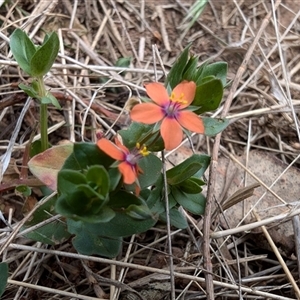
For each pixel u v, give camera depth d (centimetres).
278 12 19
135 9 18
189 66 12
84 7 18
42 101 12
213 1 19
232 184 15
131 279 13
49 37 12
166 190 12
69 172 10
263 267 14
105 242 12
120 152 11
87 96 16
